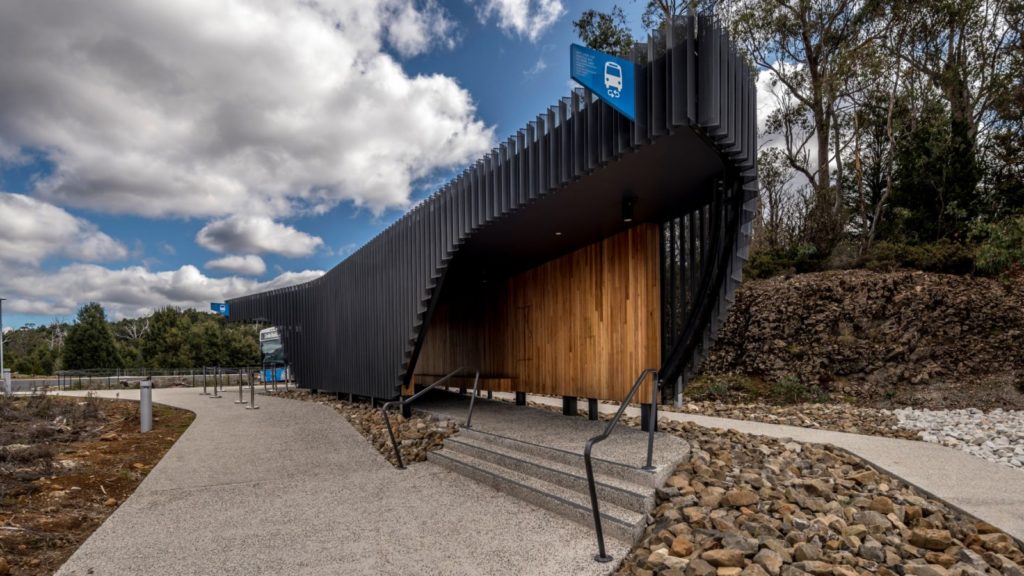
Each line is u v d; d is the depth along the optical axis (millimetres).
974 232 12375
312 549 3668
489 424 7117
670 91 4348
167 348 35844
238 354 35125
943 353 11148
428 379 12070
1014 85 17344
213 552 3629
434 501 4750
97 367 34250
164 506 4641
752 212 5539
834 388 11406
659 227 6934
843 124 20297
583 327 7840
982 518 3932
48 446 6758
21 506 4523
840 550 3557
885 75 17656
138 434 8328
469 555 3543
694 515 3875
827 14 19328
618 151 4773
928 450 6090
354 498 4852
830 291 13117
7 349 60094
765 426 8000
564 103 5512
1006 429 7379
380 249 10539
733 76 4617
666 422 7723
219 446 7172
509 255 8523
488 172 6828
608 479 4602
